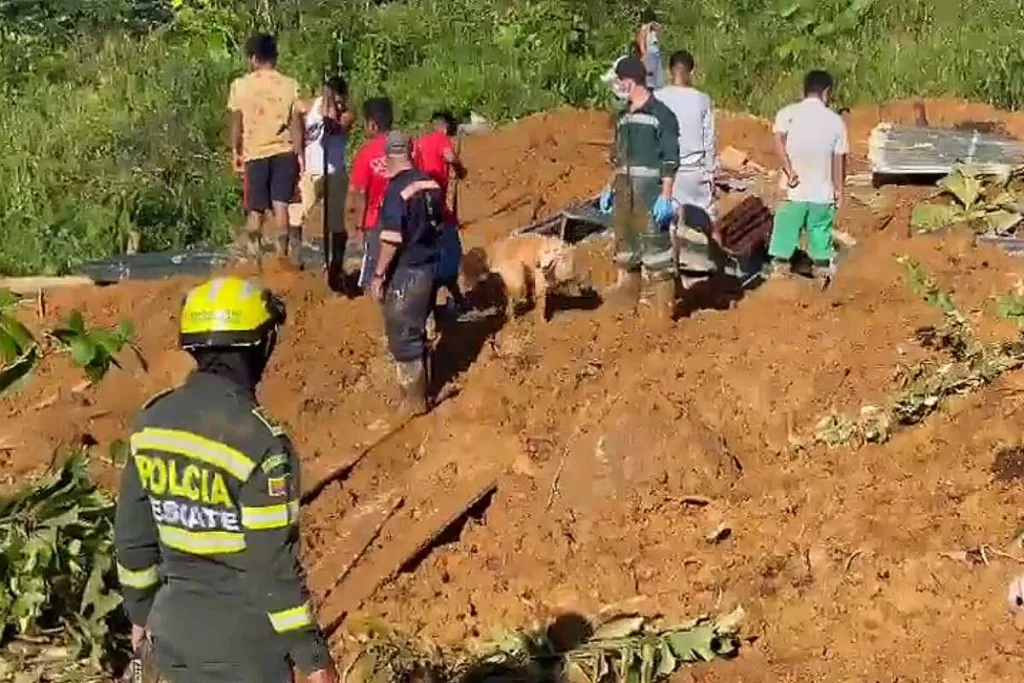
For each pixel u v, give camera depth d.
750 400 8.29
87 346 7.27
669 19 19.38
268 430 4.29
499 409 8.59
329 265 10.96
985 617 6.47
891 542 7.07
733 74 17.20
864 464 7.74
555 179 14.01
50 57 18.67
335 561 7.45
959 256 10.38
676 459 7.72
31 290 12.26
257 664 4.38
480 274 10.57
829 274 10.19
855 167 13.45
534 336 9.63
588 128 15.29
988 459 7.59
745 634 6.61
